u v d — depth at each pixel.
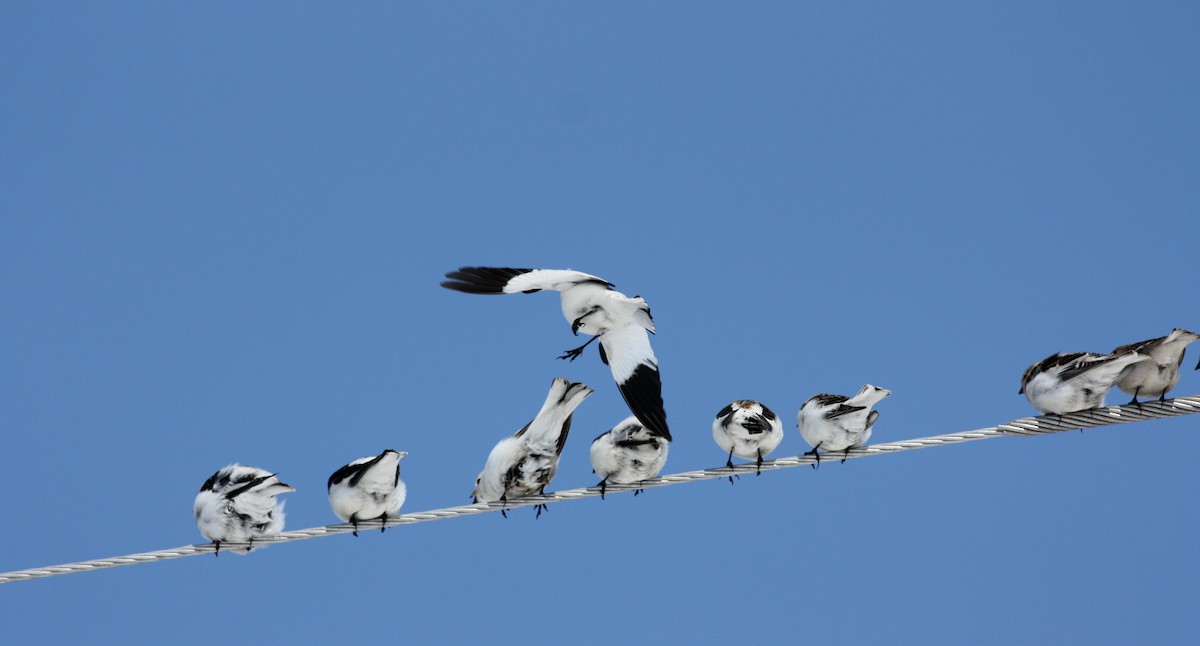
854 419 17.84
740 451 18.56
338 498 17.73
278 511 18.69
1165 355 15.65
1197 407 15.47
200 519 18.12
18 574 17.36
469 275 18.66
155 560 17.91
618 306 18.11
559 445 18.58
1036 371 16.28
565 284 18.30
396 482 17.91
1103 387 15.64
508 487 18.61
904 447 17.67
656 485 18.52
